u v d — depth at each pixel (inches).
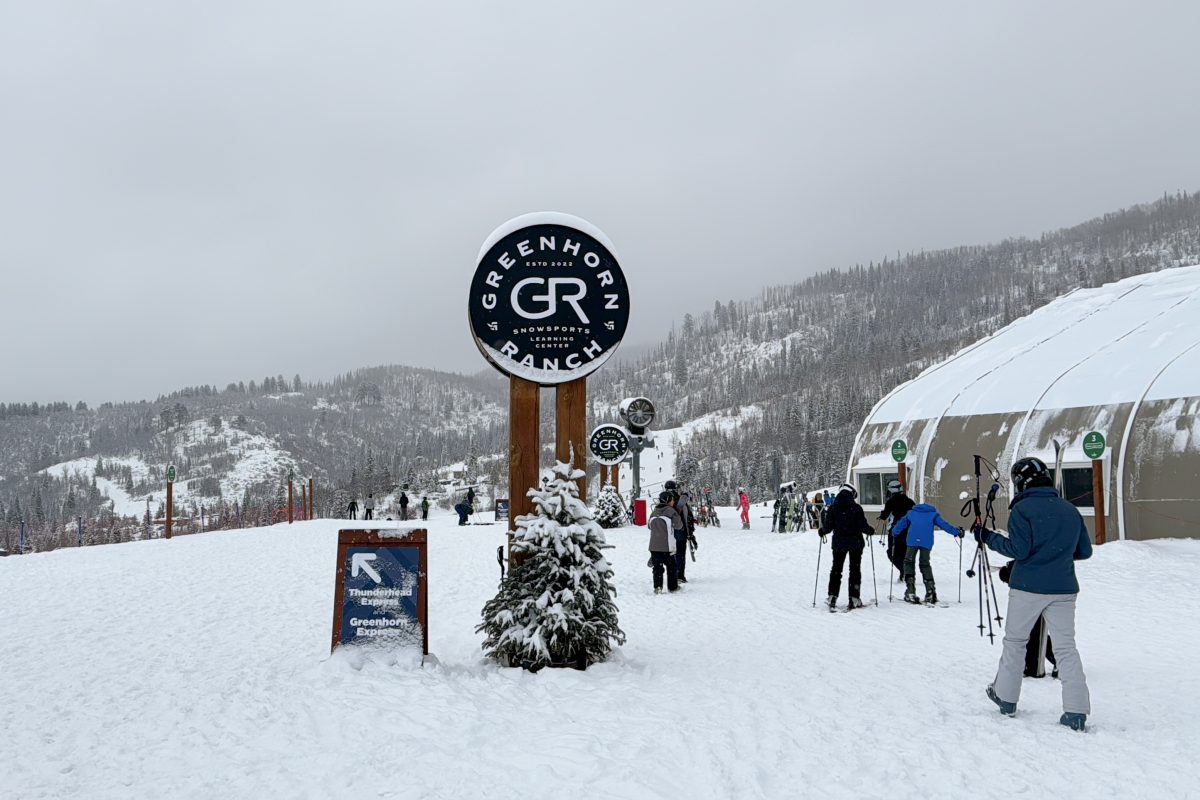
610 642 371.9
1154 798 172.4
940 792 177.8
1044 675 295.3
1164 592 522.9
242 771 187.6
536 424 342.6
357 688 267.6
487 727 225.0
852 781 184.5
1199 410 814.5
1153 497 806.5
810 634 405.1
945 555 738.8
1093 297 1266.0
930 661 331.3
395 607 307.9
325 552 929.5
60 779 183.3
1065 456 871.1
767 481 5054.1
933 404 1075.9
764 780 185.2
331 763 191.9
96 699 259.1
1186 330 960.3
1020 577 236.7
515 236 344.8
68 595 556.7
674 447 7027.6
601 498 1349.7
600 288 343.9
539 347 342.3
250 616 468.8
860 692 273.6
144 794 173.6
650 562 589.6
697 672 310.2
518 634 309.4
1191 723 227.6
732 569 743.7
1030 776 187.0
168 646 365.4
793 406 6963.6
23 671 307.1
